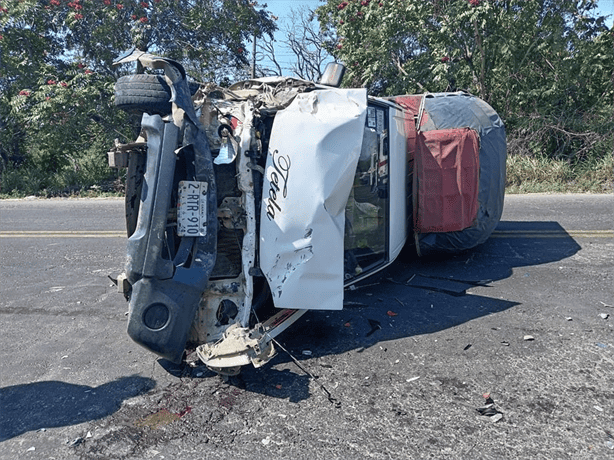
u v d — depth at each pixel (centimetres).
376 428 312
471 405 332
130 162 384
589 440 293
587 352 397
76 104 1544
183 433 316
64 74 1638
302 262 390
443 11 1484
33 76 1647
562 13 1486
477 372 374
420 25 1507
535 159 1439
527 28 1471
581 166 1425
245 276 383
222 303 386
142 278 342
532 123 1499
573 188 1296
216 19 1747
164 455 295
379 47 1555
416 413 326
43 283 643
